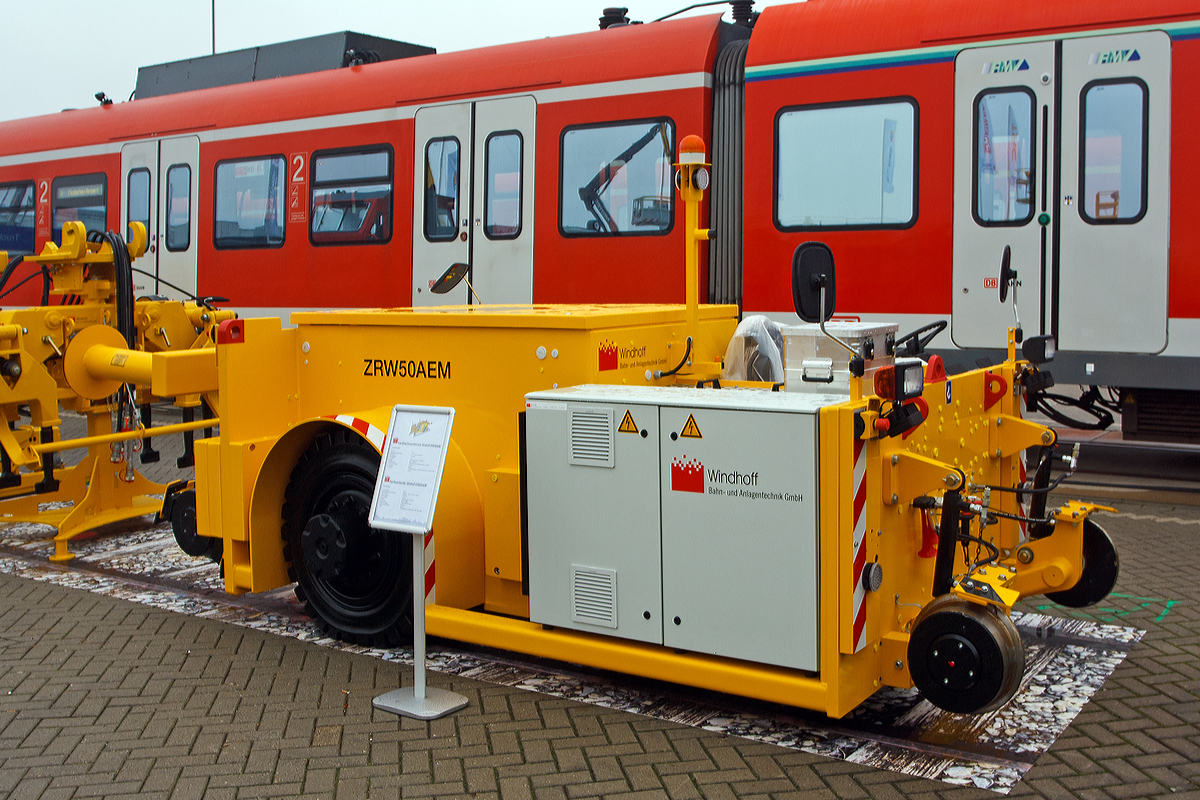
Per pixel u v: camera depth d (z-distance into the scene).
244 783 3.57
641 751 3.78
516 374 4.70
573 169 9.80
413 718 4.07
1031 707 4.14
